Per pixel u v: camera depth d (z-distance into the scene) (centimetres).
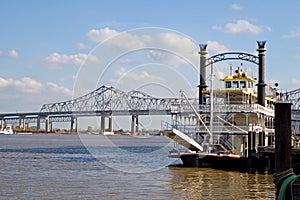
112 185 3447
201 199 2878
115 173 4228
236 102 5138
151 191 3170
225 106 4853
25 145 11169
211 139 4659
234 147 4803
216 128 4741
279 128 1659
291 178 1614
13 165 5025
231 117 4897
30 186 3388
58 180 3731
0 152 7638
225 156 4394
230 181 3644
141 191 3172
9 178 3841
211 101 4684
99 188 3306
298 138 5384
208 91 5375
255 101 5616
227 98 5144
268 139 5244
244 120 4903
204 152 4647
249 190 3212
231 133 4706
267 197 2945
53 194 3047
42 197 2939
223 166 4475
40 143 13000
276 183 1644
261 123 5034
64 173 4259
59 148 9731
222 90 5153
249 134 4281
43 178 3862
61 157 6544
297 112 6738
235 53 5838
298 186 1603
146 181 3662
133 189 3256
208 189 3253
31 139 17738
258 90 5719
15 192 3112
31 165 5053
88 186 3397
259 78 5741
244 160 4334
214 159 4484
